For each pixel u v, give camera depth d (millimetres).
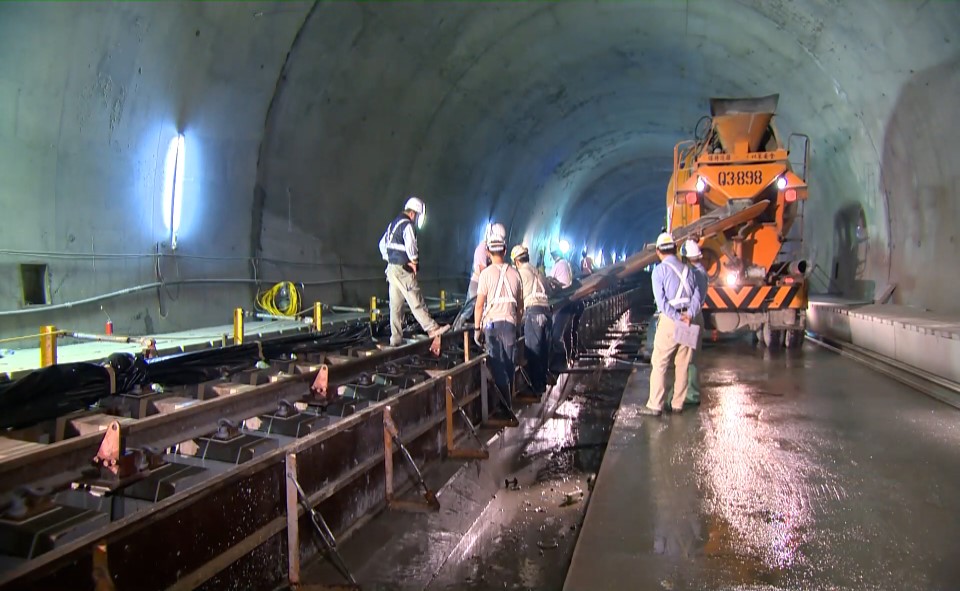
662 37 14758
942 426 6453
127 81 8000
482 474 6434
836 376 9328
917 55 10406
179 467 4098
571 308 12406
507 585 4320
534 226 25219
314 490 4355
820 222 18875
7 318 6965
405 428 5832
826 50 12430
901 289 13484
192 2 8172
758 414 7004
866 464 5281
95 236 8109
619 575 3521
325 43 10594
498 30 13250
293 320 10586
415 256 8227
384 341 8922
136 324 8688
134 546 2938
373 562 4500
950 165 11258
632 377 9469
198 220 9930
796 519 4215
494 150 18578
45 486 3643
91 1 7000
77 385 4875
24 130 7020
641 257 12070
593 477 6391
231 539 3561
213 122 9734
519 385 9648
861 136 13984
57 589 2611
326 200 12812
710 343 13422
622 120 21797
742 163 12148
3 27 6379
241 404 5211
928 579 3434
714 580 3453
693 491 4734
